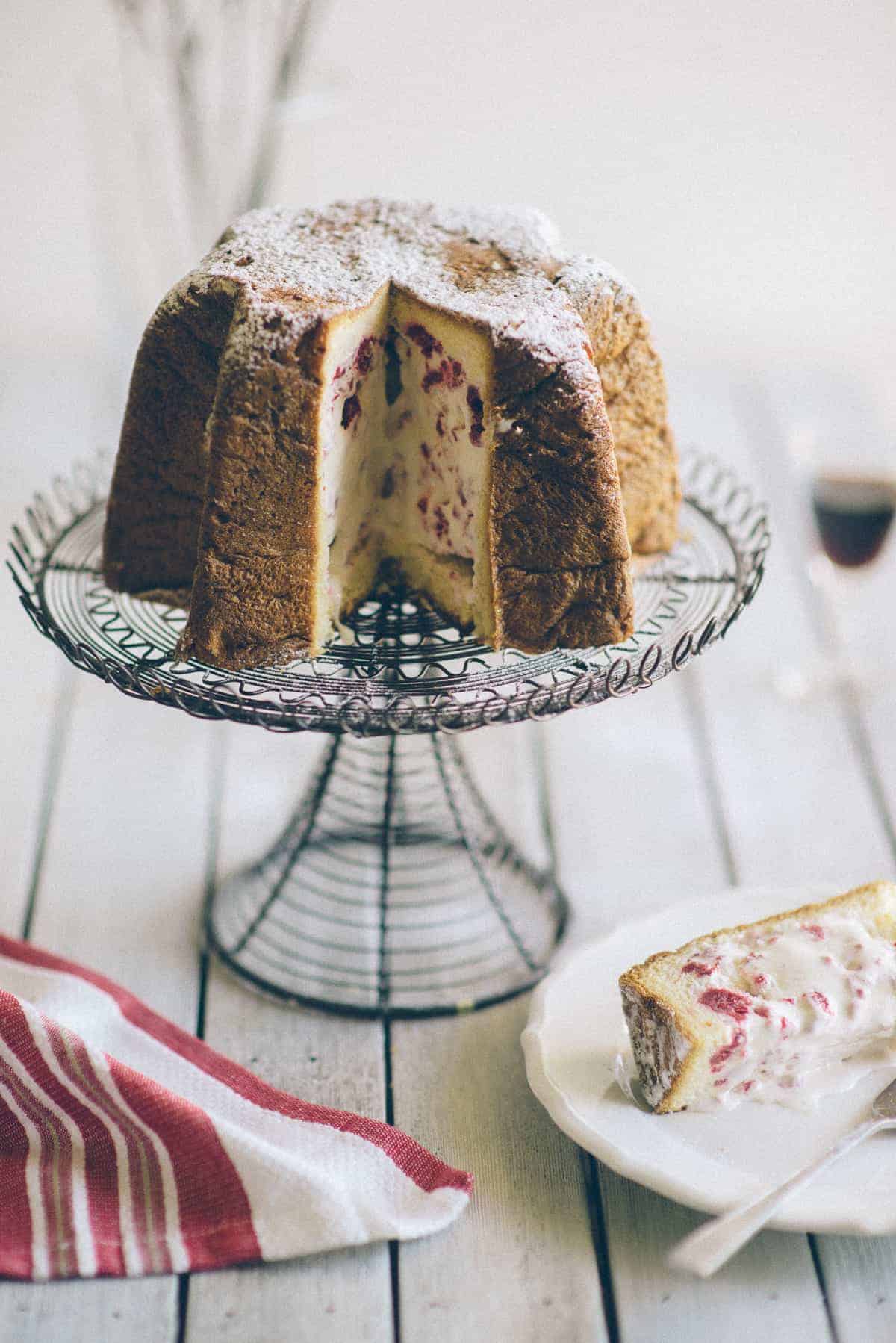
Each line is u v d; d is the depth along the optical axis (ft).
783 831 3.34
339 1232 2.60
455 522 3.01
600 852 3.30
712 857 3.28
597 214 4.94
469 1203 2.68
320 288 2.86
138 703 3.62
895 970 2.72
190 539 3.04
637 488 3.11
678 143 4.82
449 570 3.04
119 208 4.75
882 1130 2.65
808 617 3.84
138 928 3.14
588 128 4.78
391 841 3.33
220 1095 2.76
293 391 2.79
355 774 3.47
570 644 2.93
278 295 2.83
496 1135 2.78
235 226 3.03
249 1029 2.96
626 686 2.77
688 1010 2.65
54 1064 2.68
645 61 4.68
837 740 3.54
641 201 4.92
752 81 4.73
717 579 3.07
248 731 3.58
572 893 3.22
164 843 3.31
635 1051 2.72
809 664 3.72
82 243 4.85
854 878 3.23
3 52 4.52
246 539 2.84
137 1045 2.83
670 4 4.61
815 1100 2.69
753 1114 2.68
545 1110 2.82
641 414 3.07
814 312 5.12
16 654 3.70
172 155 4.65
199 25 4.47
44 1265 2.57
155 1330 2.53
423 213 3.08
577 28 4.63
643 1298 2.57
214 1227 2.61
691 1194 2.56
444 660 2.93
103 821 3.34
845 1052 2.74
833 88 4.73
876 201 4.91
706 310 5.13
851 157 4.84
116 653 2.92
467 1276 2.60
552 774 3.47
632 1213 2.66
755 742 3.54
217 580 2.84
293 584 2.88
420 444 3.03
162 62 4.52
